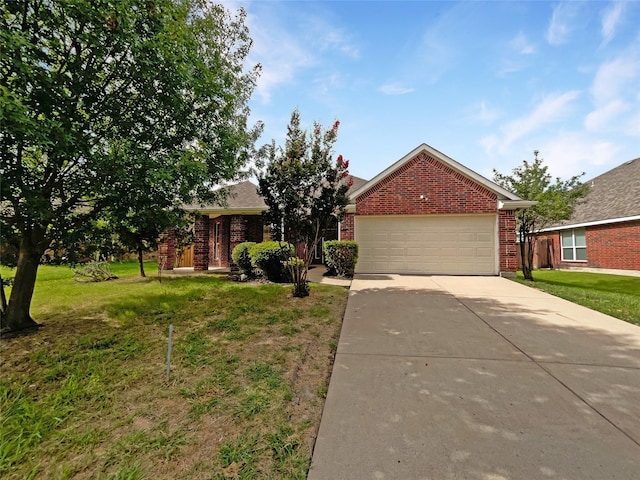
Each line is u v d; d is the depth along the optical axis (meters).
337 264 10.58
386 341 4.46
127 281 10.03
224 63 6.76
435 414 2.68
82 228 5.16
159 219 5.29
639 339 4.48
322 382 3.35
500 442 2.31
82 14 3.91
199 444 2.33
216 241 15.14
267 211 7.45
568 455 2.17
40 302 6.83
